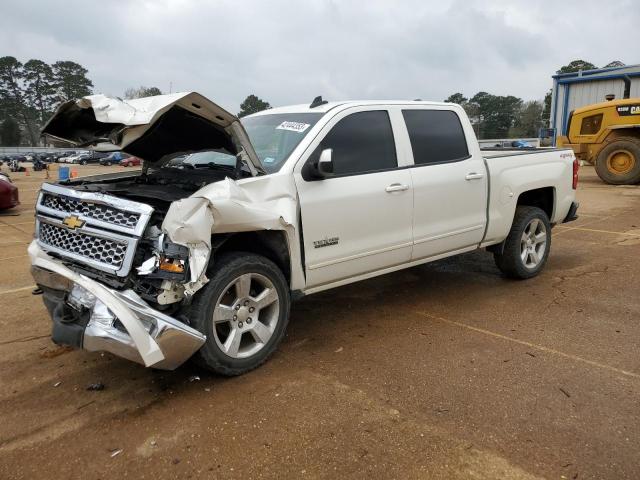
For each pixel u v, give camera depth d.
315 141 4.18
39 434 3.08
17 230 9.84
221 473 2.72
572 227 9.31
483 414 3.23
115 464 2.80
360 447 2.91
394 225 4.63
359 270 4.48
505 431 3.05
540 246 6.19
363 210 4.37
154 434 3.06
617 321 4.73
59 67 97.31
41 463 2.82
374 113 4.65
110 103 3.34
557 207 6.25
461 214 5.20
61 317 3.47
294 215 3.87
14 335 4.55
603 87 23.39
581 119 16.06
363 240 4.43
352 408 3.31
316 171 4.00
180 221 3.17
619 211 10.89
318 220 4.08
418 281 6.13
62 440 3.02
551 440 2.96
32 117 98.06
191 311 3.45
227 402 3.41
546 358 4.00
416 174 4.79
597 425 3.09
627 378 3.66
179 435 3.05
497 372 3.78
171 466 2.78
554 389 3.52
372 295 5.64
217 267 3.55
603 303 5.22
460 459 2.80
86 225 3.48
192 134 3.86
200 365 3.61
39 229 3.92
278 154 4.14
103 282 3.40
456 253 5.34
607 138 15.59
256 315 3.81
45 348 4.29
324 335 4.53
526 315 4.94
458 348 4.21
